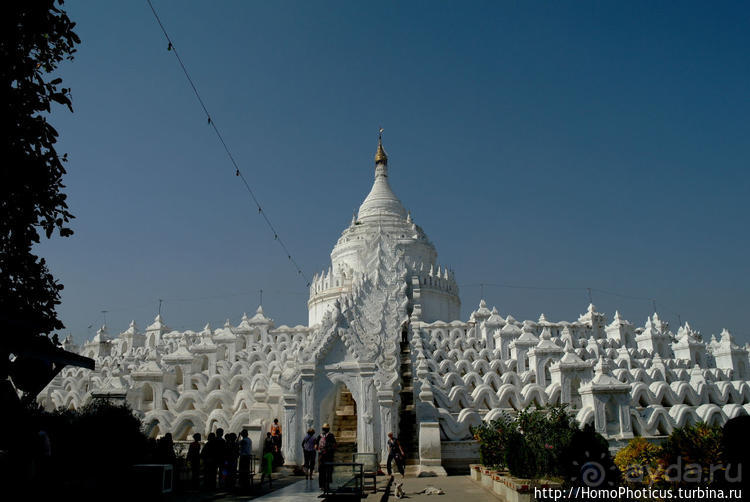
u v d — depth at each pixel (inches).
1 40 631.8
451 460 1263.5
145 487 737.6
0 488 693.3
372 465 978.1
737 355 2111.2
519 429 951.0
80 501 725.3
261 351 2064.5
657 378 1708.9
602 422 1291.8
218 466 952.9
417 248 2596.0
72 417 1050.7
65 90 684.7
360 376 1274.6
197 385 1679.4
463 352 1927.9
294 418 1258.0
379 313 1807.3
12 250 700.7
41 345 718.5
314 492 916.0
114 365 2165.4
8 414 768.9
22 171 647.1
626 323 2265.0
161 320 2628.0
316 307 2477.9
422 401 1323.8
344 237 2689.5
